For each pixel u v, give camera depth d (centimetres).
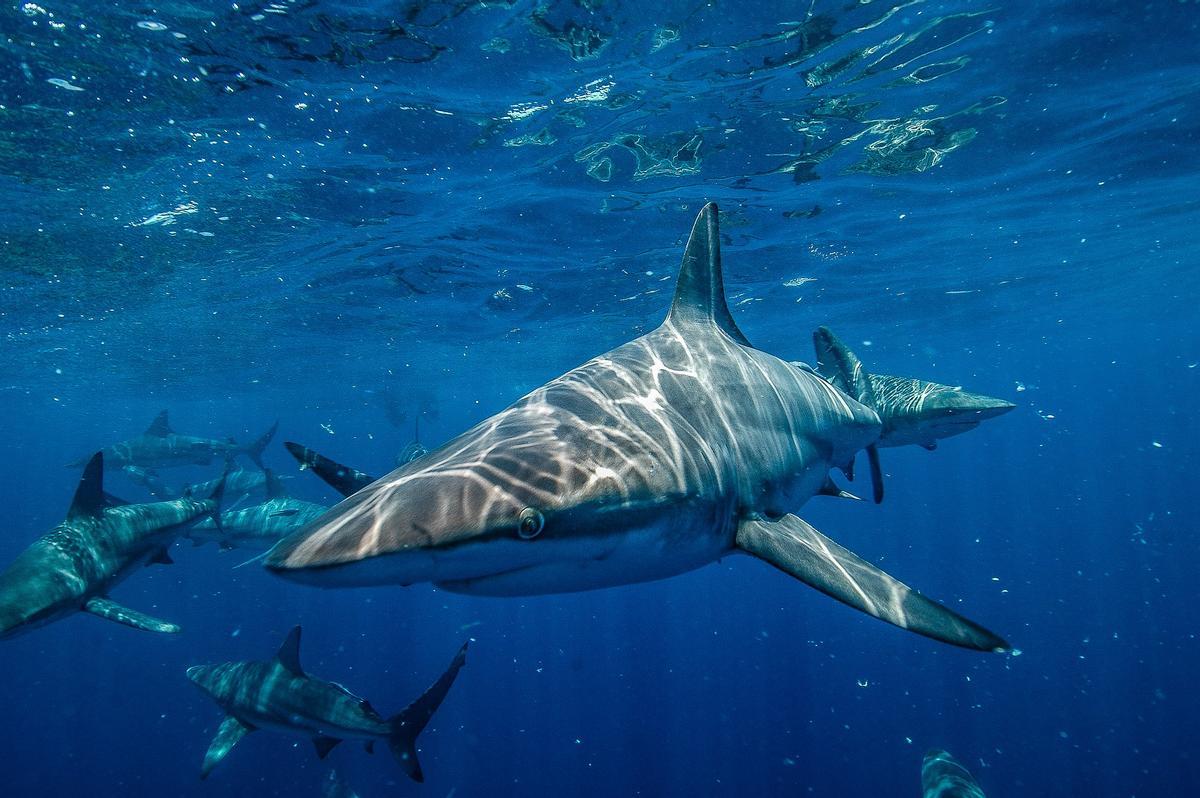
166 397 4084
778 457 413
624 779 2691
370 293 1989
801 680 3328
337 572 198
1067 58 1031
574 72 959
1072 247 2198
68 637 4741
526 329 2616
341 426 7225
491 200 1380
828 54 961
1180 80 1128
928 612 259
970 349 4500
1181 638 3206
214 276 1734
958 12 893
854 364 795
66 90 910
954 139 1280
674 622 5359
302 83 940
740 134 1179
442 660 4078
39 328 2136
